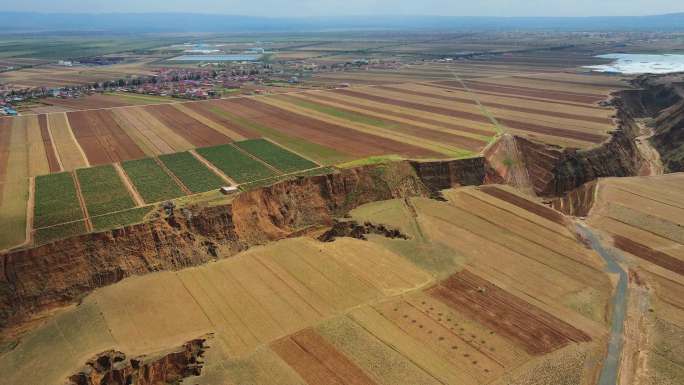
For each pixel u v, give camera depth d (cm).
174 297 6028
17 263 6012
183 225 7094
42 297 6006
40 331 5475
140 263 6612
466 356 5059
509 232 7819
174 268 6694
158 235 6838
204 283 6331
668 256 7212
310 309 5800
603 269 6844
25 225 6856
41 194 8038
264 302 5925
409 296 6088
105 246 6525
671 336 5519
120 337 5316
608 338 5459
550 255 7162
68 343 5262
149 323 5547
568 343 5322
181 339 5281
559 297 6162
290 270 6644
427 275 6588
